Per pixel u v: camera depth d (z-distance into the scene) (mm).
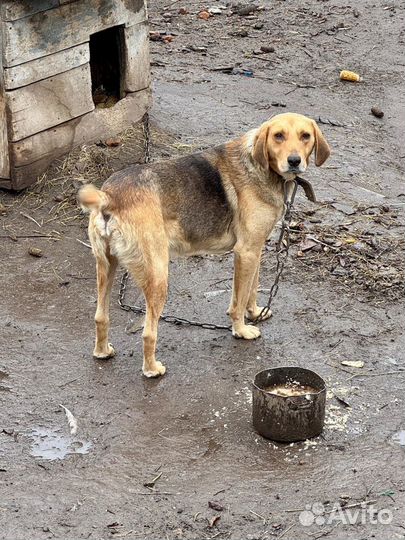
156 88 14492
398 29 18188
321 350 8641
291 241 10570
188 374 8227
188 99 14234
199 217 8219
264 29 18047
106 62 12469
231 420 7594
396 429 7484
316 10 19156
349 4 19469
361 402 7848
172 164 8195
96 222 7734
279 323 9094
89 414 7641
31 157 10992
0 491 6684
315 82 15672
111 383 8078
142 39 12117
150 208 7816
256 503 6609
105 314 8188
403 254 10422
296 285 9758
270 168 8234
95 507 6551
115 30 11969
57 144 11297
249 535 6289
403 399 7898
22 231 10523
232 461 7074
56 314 9195
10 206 10906
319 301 9484
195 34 17609
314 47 17234
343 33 17969
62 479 6844
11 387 7992
